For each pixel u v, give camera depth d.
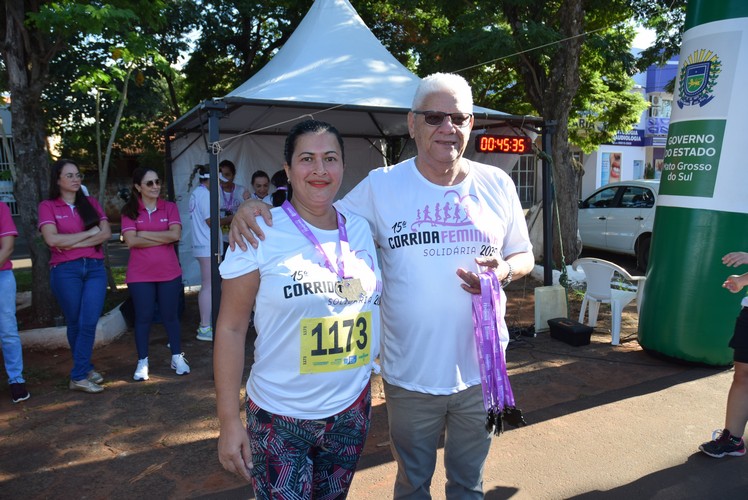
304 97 5.66
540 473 3.18
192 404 4.23
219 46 14.03
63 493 3.03
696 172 4.59
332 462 1.94
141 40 5.75
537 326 6.02
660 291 4.92
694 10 4.63
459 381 2.17
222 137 8.23
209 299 5.97
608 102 11.74
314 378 1.78
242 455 1.71
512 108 12.70
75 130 13.90
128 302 5.71
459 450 2.32
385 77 6.62
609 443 3.53
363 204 2.28
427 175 2.23
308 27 7.43
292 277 1.73
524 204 14.41
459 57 8.63
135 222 4.50
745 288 4.55
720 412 3.95
